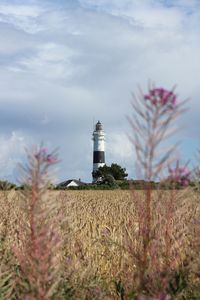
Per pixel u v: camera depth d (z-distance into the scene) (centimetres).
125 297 524
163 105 315
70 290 500
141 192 415
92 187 6384
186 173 361
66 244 633
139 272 403
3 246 613
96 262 809
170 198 448
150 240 404
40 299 369
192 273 485
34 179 364
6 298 447
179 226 511
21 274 479
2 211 753
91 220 1492
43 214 375
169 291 441
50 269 388
